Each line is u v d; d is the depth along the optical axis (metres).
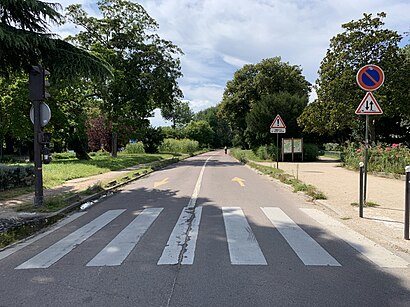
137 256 5.41
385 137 33.03
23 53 9.54
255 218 8.06
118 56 33.66
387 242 6.10
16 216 8.55
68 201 10.41
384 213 8.29
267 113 33.03
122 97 34.59
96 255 5.55
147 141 58.44
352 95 24.97
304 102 33.84
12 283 4.49
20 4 8.68
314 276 4.54
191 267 4.88
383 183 13.93
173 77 36.31
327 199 10.26
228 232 6.78
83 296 4.02
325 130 27.94
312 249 5.69
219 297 3.93
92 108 36.34
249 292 4.05
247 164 28.66
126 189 14.05
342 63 25.64
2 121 25.62
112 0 34.69
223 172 21.58
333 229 7.03
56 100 26.92
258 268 4.83
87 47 33.62
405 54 25.89
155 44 36.06
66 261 5.31
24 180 14.00
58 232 7.25
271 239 6.29
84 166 23.23
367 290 4.11
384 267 4.89
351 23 25.19
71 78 10.92
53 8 9.33
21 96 23.98
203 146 95.31
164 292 4.07
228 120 51.91
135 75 34.44
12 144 53.94
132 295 4.02
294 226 7.27
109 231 7.12
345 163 23.59
